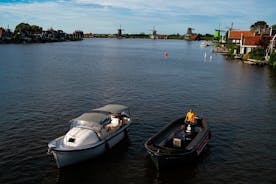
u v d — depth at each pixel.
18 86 49.81
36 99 41.06
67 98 42.25
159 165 20.95
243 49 111.38
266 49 98.06
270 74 70.19
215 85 55.56
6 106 36.94
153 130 29.91
